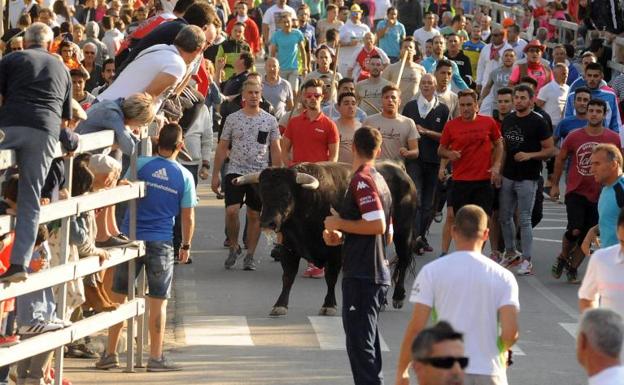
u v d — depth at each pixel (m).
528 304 31.58
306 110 33.81
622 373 14.41
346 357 26.14
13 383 23.12
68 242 21.45
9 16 47.50
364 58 51.91
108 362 24.75
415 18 71.25
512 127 34.59
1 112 19.92
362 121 37.50
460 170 34.62
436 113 36.66
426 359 13.51
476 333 17.53
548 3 66.81
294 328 28.39
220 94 39.47
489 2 77.38
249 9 72.00
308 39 60.31
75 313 24.42
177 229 34.41
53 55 20.45
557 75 47.06
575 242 33.88
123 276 24.55
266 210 28.28
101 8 60.84
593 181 33.53
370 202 21.45
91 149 22.16
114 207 24.03
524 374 25.31
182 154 32.44
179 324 28.42
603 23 57.78
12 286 19.75
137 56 25.97
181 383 23.89
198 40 26.22
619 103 44.81
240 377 24.44
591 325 14.49
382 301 22.00
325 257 29.19
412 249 31.14
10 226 19.97
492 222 35.91
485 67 55.16
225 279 33.22
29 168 19.77
